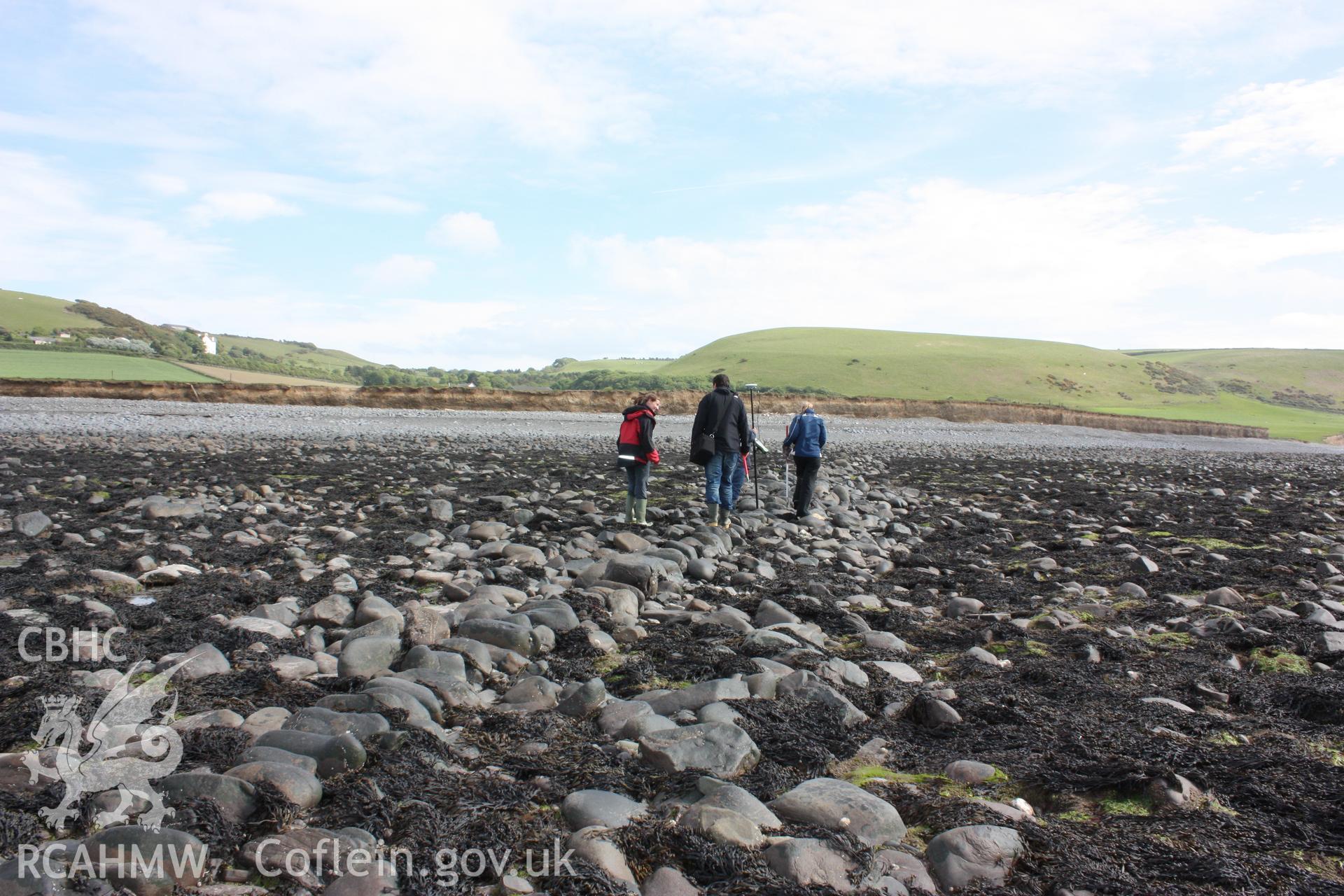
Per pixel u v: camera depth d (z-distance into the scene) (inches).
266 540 449.1
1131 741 202.5
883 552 481.7
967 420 3385.8
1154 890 139.6
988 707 227.0
